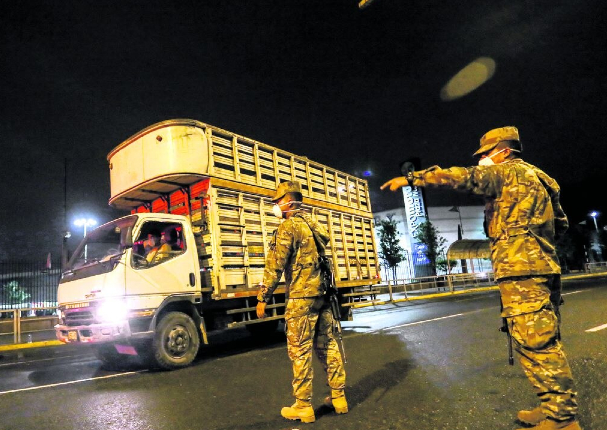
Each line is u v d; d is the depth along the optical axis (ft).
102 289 18.39
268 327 33.09
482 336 21.45
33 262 51.85
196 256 22.34
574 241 179.42
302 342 10.32
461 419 9.51
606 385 11.16
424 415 9.95
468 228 190.39
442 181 8.18
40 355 28.96
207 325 22.82
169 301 20.21
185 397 13.41
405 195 117.80
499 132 8.89
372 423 9.67
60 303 20.81
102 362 23.21
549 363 7.42
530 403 10.32
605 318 24.49
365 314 44.27
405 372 14.48
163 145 22.90
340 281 31.91
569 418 7.30
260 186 26.68
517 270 7.74
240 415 10.98
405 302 59.67
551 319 7.53
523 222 7.95
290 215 11.09
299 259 10.59
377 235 109.91
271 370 17.02
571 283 76.38
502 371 13.73
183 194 24.67
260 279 25.29
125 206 27.07
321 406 11.27
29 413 12.67
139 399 13.57
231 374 16.83
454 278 85.87
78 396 14.67
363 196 38.42
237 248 24.12
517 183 8.12
